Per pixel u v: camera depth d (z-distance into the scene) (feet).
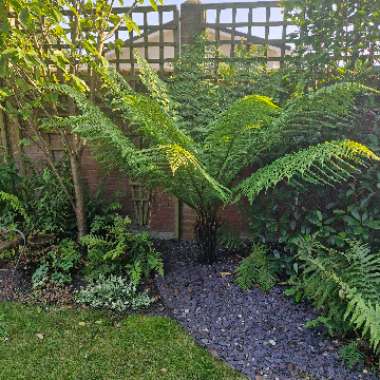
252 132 7.04
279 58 8.70
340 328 5.80
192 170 6.45
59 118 7.57
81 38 8.19
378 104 7.39
